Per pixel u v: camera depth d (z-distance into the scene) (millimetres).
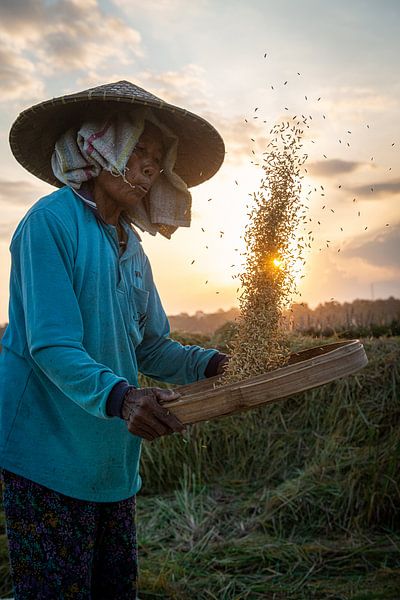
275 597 2807
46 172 2107
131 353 1802
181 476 4402
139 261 1896
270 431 4520
